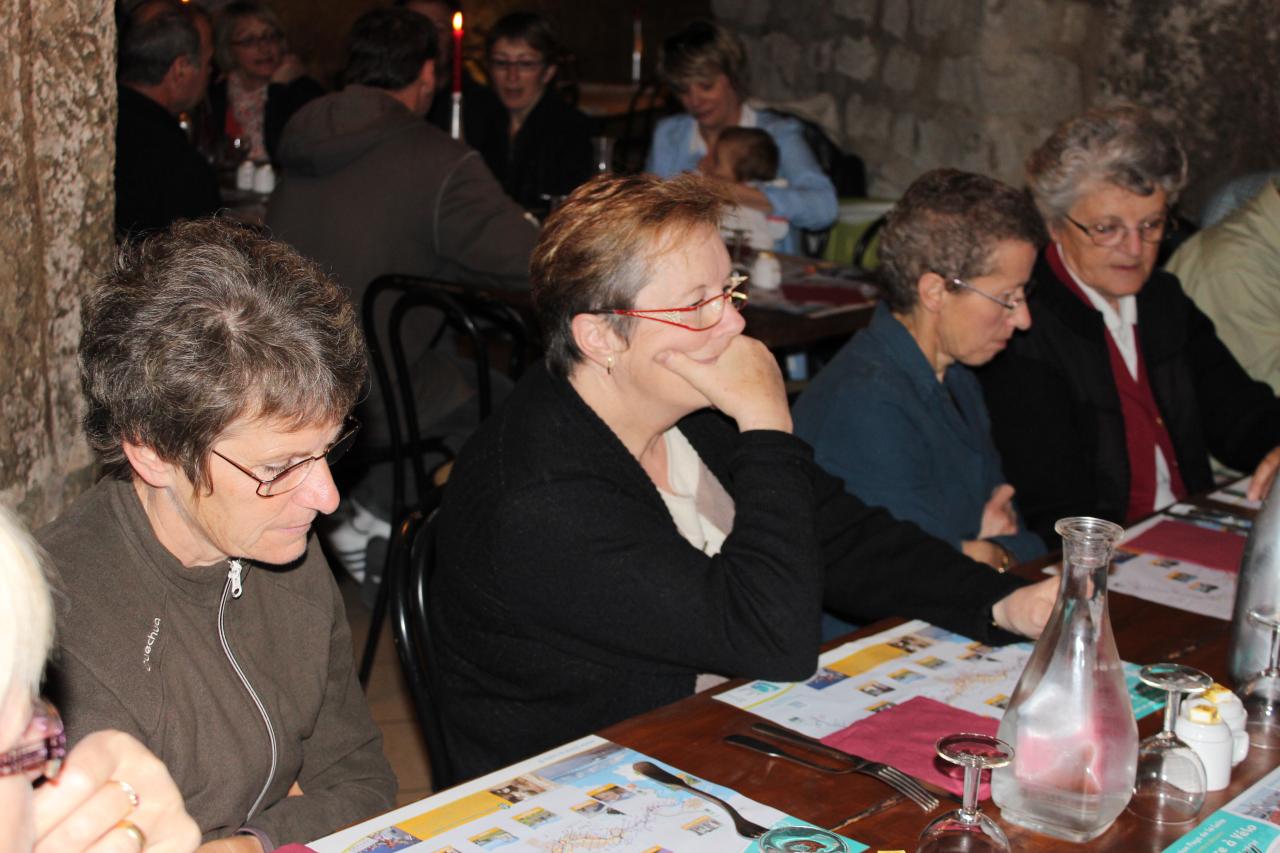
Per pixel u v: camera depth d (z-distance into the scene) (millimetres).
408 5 4828
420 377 3248
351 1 6789
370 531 3342
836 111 5734
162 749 1227
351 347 1173
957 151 5316
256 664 1322
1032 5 5008
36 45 1694
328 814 1381
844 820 1190
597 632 1521
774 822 1183
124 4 3891
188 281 1110
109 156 1867
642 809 1198
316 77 6801
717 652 1483
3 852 737
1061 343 2447
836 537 1814
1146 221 2342
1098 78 4980
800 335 3186
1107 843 1153
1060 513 2445
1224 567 1870
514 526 1501
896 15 5418
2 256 1653
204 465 1127
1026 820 1167
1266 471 2184
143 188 3391
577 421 1543
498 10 7141
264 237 1209
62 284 1803
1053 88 5055
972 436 2191
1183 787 1188
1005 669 1527
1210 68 4703
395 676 3113
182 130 3572
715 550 1736
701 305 1492
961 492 2164
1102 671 1143
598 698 1571
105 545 1218
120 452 1172
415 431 3012
